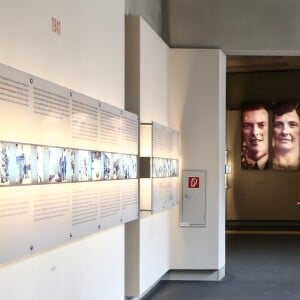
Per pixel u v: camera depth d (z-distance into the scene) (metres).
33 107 3.36
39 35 3.62
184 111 8.23
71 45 4.20
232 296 7.22
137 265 6.33
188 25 8.27
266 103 16.20
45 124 3.54
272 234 14.29
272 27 8.29
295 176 15.94
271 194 16.06
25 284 3.39
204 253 8.16
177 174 8.02
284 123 15.98
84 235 4.28
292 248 11.77
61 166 3.79
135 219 6.07
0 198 2.95
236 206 16.23
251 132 16.14
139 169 6.21
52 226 3.64
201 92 8.23
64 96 3.86
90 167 4.41
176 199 7.93
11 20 3.23
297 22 8.27
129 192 5.64
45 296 3.70
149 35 6.84
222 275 8.46
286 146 15.95
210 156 8.21
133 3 6.69
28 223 3.28
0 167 2.95
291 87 16.17
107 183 4.86
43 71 3.69
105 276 5.08
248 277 8.55
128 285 6.34
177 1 8.28
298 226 15.88
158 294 7.30
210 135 8.21
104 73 5.06
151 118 6.98
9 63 3.21
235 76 16.48
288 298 7.13
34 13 3.54
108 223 4.89
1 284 3.08
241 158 16.20
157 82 7.36
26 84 3.25
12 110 3.08
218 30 8.29
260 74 16.33
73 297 4.23
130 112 5.90
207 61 8.23
